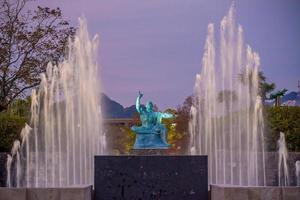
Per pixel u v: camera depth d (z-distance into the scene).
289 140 21.31
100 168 14.94
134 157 14.98
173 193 14.90
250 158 20.17
